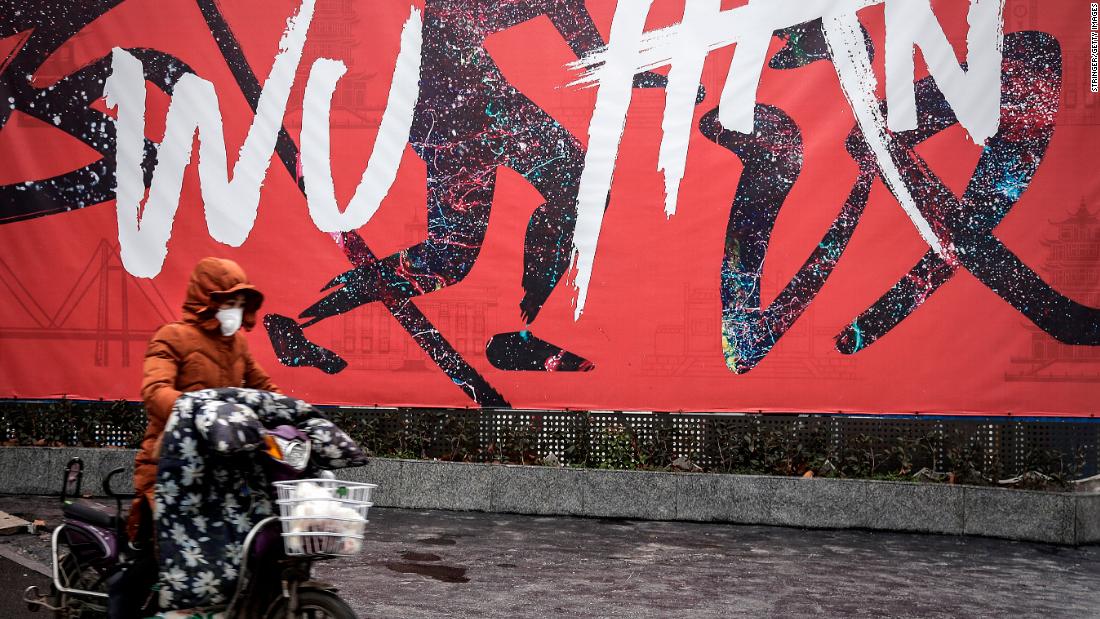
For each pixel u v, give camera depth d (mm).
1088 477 8492
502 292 9141
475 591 5859
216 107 9484
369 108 9344
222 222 9430
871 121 8773
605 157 9047
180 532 3832
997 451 8633
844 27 8820
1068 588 6293
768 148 8875
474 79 9234
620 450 8875
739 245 8891
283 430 3910
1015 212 8617
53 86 9586
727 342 8891
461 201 9219
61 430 9461
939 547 7578
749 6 8945
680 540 7621
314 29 9414
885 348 8727
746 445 8734
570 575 6344
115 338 9484
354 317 9297
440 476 8852
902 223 8727
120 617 4043
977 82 8680
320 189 9359
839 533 8086
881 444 8672
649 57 9039
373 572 6301
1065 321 8547
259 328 9359
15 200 9570
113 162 9539
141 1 9555
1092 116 8570
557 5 9156
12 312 9555
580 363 9039
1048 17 8617
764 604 5703
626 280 9000
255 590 3898
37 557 6480
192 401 3848
